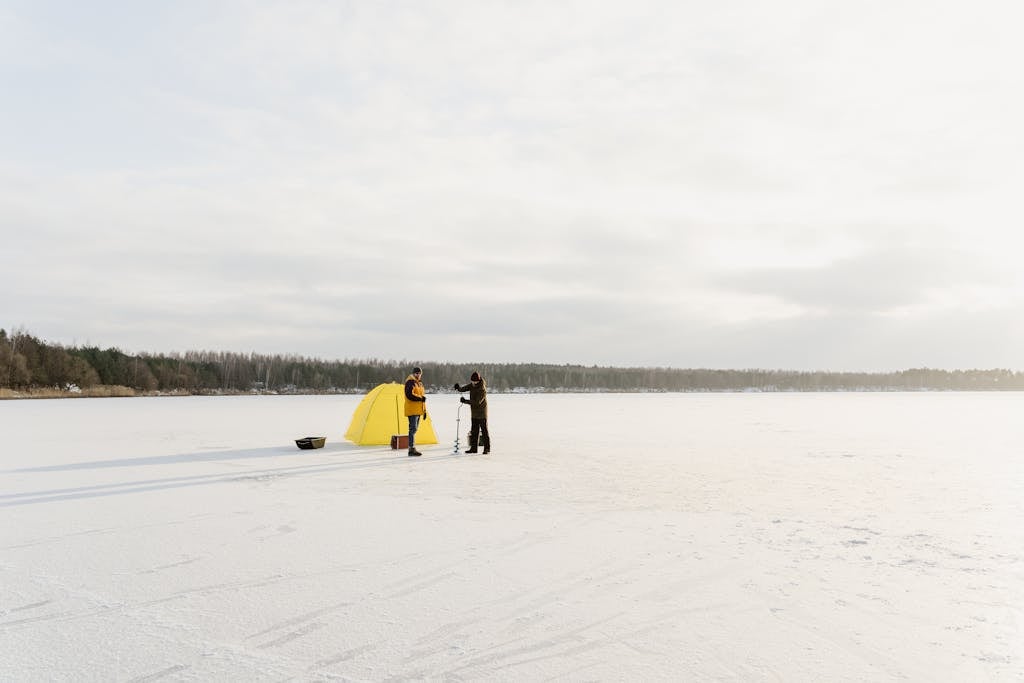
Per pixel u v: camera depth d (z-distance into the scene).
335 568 5.61
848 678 3.53
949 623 4.36
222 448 15.29
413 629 4.23
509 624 4.33
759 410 37.09
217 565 5.68
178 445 15.98
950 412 34.94
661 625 4.32
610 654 3.85
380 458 13.36
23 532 6.91
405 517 7.70
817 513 8.02
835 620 4.42
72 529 7.05
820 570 5.60
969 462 13.18
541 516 7.78
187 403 44.53
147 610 4.57
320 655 3.82
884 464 12.80
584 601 4.79
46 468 11.89
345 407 37.97
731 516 7.83
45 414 30.06
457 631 4.20
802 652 3.88
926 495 9.30
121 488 9.71
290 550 6.19
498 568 5.62
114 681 3.47
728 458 13.69
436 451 14.72
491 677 3.54
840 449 15.59
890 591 5.04
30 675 3.54
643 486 9.99
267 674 3.56
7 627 4.25
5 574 5.40
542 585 5.16
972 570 5.61
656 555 6.06
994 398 66.94
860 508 8.35
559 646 3.97
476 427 14.24
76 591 4.98
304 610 4.58
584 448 15.62
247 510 8.09
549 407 40.53
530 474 11.20
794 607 4.68
